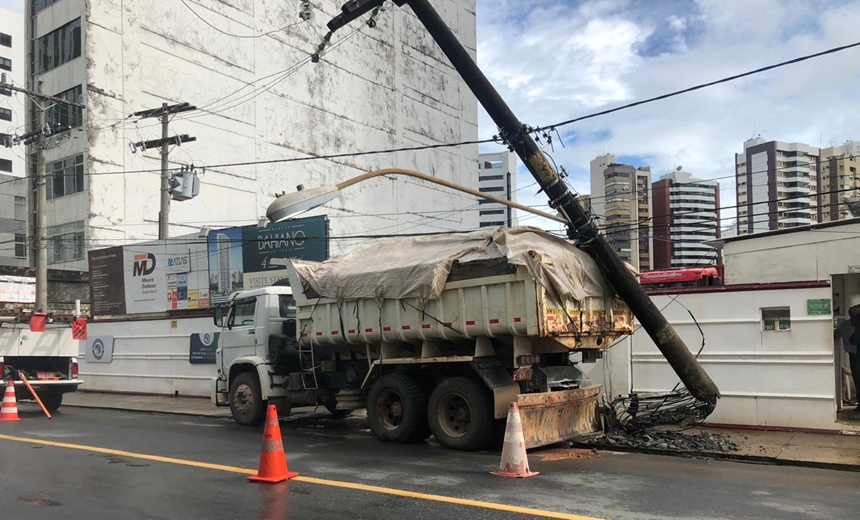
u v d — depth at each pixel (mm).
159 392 20031
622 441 9750
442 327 9680
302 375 11930
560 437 9484
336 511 6117
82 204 35969
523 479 7445
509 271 9094
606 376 12297
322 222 23156
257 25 47531
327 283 11047
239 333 13148
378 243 11617
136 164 38188
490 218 84312
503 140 10875
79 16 37250
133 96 38719
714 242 24094
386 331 10328
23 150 55688
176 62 41562
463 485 7145
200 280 25500
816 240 17922
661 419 10680
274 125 48469
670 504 6301
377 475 7711
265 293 12719
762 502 6402
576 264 9672
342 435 11234
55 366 15898
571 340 9391
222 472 7965
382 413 10406
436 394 9703
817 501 6457
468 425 9391
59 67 37906
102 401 18562
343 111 54781
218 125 44000
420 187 62875
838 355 12539
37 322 15367
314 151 51688
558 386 9656
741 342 11258
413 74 63000
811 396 10594
